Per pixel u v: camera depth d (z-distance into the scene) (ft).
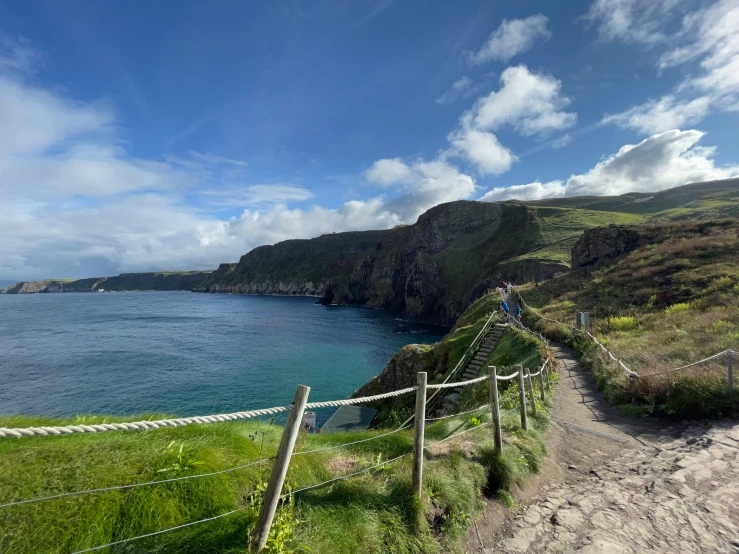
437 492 17.08
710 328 48.06
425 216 449.48
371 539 13.57
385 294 446.60
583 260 142.41
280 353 173.68
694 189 419.33
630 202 426.10
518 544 15.83
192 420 9.95
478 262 337.72
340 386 125.49
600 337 64.18
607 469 23.30
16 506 10.79
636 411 33.78
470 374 67.05
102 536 10.71
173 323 283.79
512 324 82.07
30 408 100.83
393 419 65.87
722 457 22.17
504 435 24.17
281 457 11.38
